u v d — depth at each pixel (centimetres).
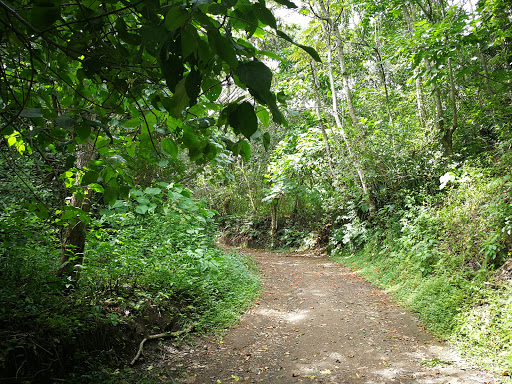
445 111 958
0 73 167
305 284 750
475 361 359
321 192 1175
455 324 441
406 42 746
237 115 105
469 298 474
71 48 137
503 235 527
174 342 423
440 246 633
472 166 736
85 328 336
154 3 101
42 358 302
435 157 791
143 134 194
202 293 548
